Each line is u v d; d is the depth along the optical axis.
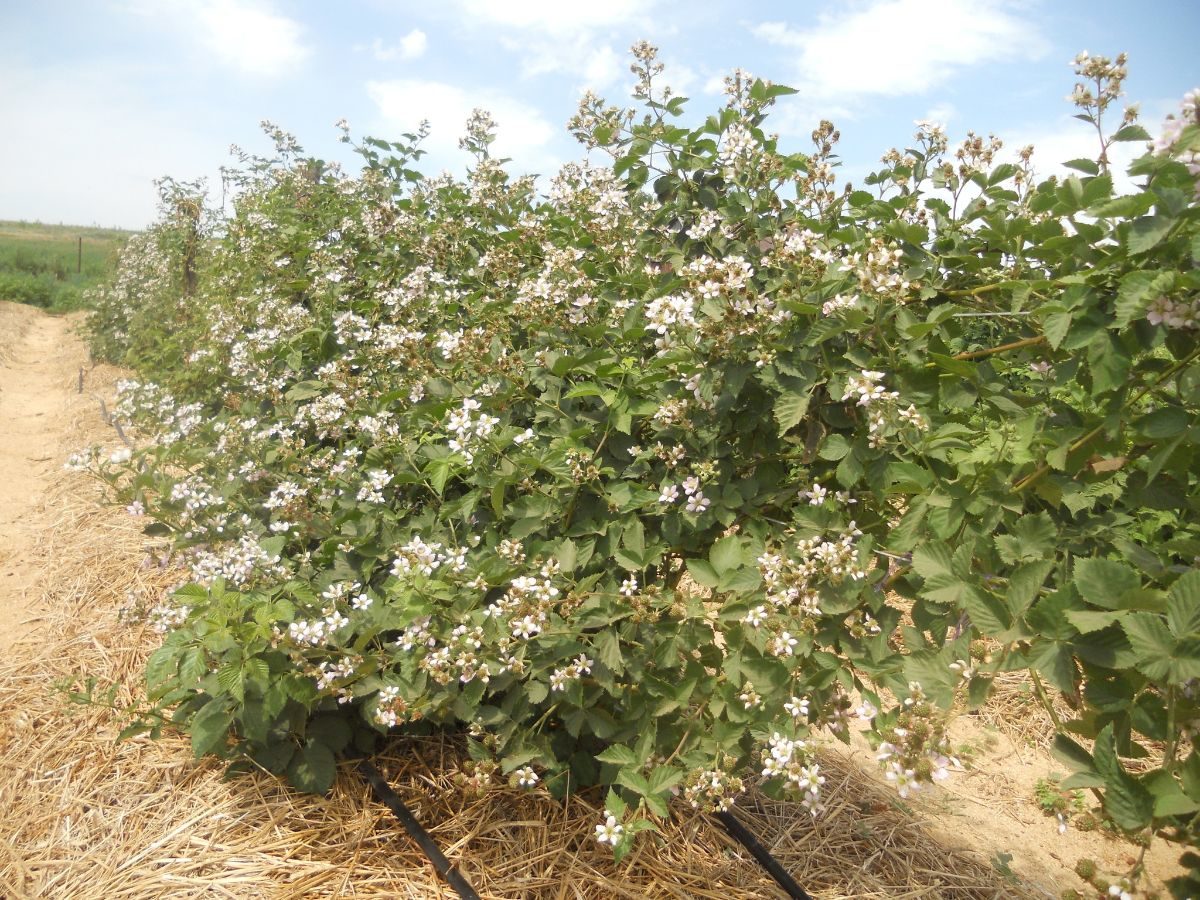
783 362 2.59
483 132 4.90
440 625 2.85
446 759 3.39
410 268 4.89
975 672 2.11
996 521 2.32
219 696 3.02
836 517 2.63
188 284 10.72
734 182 3.46
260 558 3.17
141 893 2.82
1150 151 1.95
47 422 9.65
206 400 5.46
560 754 3.15
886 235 2.93
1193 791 1.68
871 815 3.65
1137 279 1.90
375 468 3.53
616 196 3.58
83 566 5.47
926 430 2.46
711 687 2.70
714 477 2.80
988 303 2.91
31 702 3.99
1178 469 2.11
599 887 2.90
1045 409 2.48
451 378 3.44
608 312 3.38
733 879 3.09
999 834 3.79
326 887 2.82
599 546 2.92
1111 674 1.95
